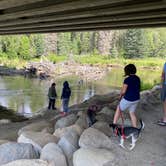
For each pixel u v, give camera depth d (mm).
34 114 18172
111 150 6387
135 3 8734
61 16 11609
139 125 8328
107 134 7062
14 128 11266
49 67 54562
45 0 9055
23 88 33312
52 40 80688
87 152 5859
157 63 76438
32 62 60562
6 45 72875
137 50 89625
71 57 74312
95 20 12469
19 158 5730
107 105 12078
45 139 6555
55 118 12547
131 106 6961
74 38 90875
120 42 92000
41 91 31438
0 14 12328
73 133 6777
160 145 6941
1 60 65438
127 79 6863
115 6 9312
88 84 40750
